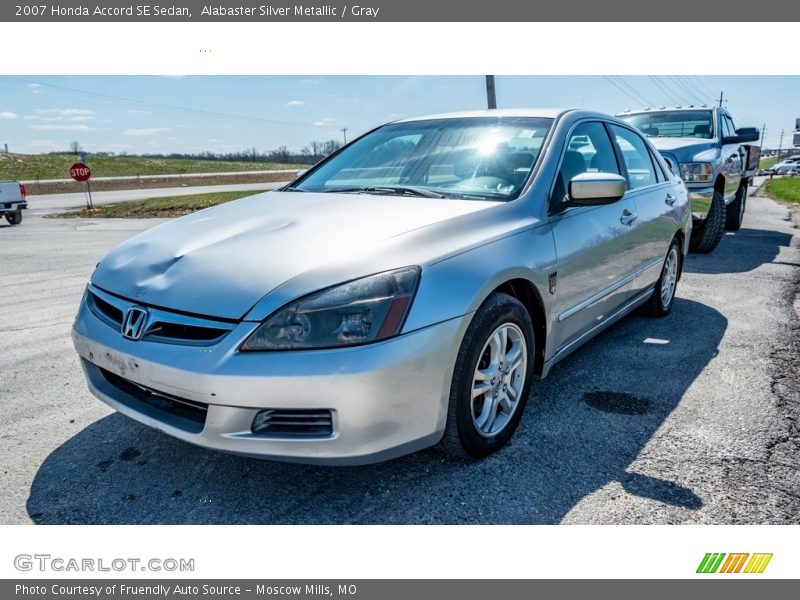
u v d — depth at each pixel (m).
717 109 8.61
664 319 4.66
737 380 3.41
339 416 2.00
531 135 3.21
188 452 2.64
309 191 3.35
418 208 2.68
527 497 2.30
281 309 2.02
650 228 3.96
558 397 3.20
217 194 24.69
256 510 2.23
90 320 2.46
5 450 2.67
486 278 2.34
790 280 6.02
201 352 2.05
